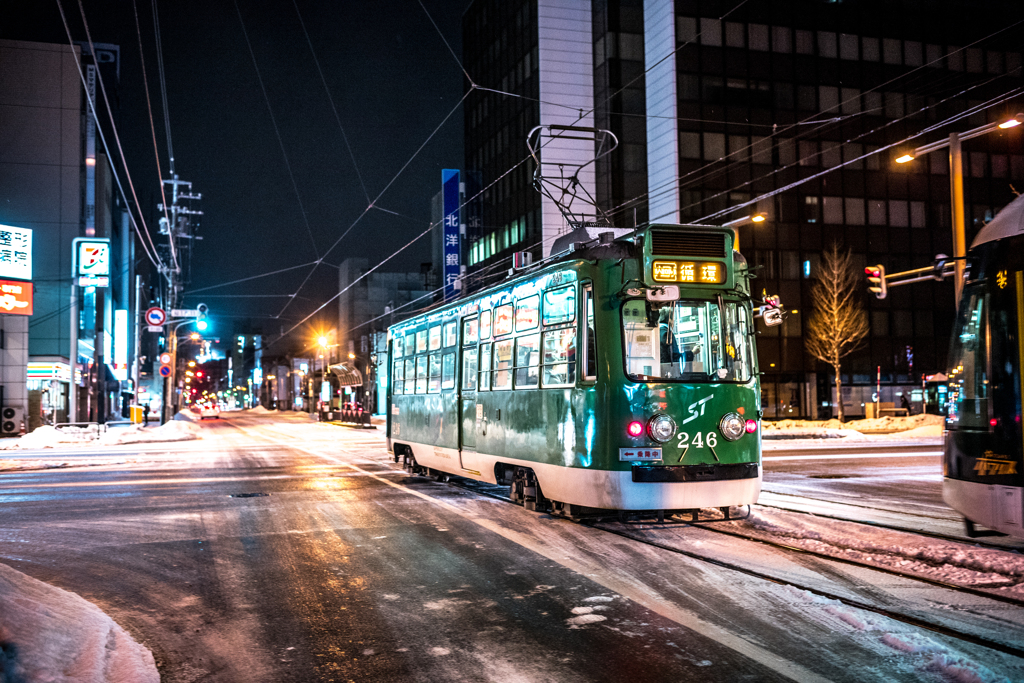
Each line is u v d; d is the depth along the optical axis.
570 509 9.34
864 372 40.31
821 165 40.44
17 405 34.91
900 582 6.40
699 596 6.09
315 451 24.08
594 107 41.94
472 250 50.50
